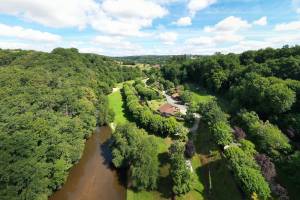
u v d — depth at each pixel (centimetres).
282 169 5878
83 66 16388
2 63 15400
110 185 6675
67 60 16050
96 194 6325
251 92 9256
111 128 10525
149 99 14062
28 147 5772
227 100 12319
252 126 7281
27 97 8631
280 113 8125
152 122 9062
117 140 7525
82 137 8319
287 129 7319
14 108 7694
